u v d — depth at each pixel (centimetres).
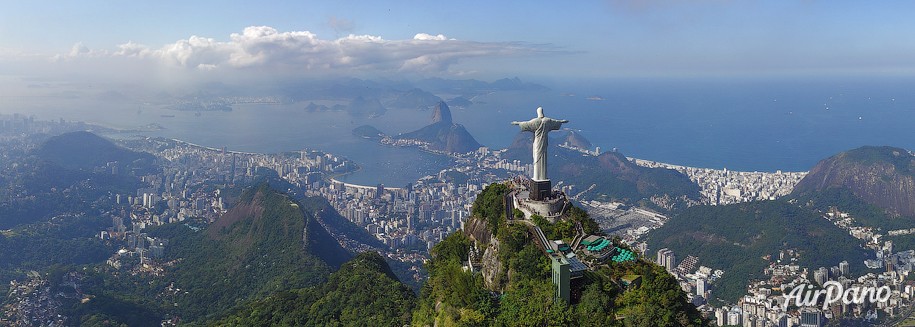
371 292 13588
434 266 10231
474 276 8512
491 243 9012
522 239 8475
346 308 13225
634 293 7369
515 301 7500
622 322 7025
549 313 7169
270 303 15338
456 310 7944
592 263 7938
